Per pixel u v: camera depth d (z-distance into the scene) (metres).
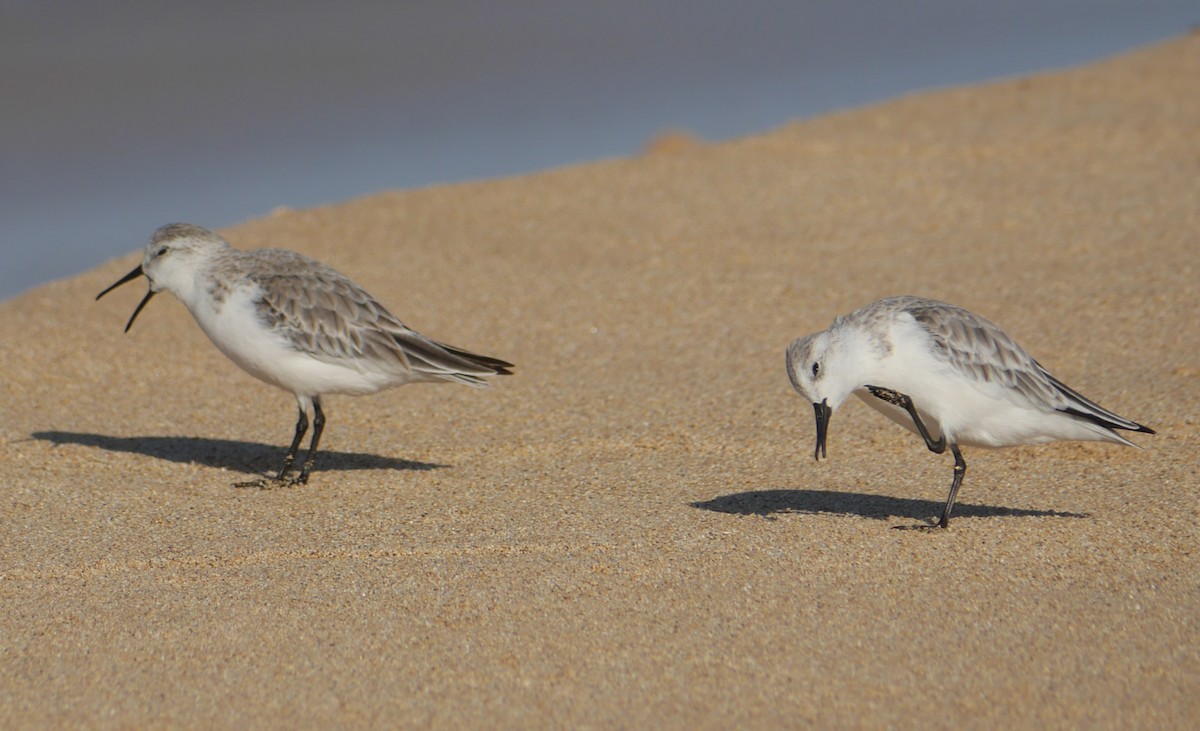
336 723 7.96
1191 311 15.77
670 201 20.73
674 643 8.84
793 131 23.81
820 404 10.28
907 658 8.55
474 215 20.41
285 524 11.45
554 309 17.20
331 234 19.52
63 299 17.75
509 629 9.11
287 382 12.55
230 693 8.34
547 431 13.77
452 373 12.54
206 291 12.57
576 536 10.84
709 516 11.22
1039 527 10.67
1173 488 11.45
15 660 8.84
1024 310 16.19
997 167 21.33
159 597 9.86
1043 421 10.36
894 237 18.91
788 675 8.37
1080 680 8.22
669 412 14.15
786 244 18.89
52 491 12.33
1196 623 8.92
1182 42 28.52
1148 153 21.53
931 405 10.36
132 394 15.18
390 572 10.21
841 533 10.67
